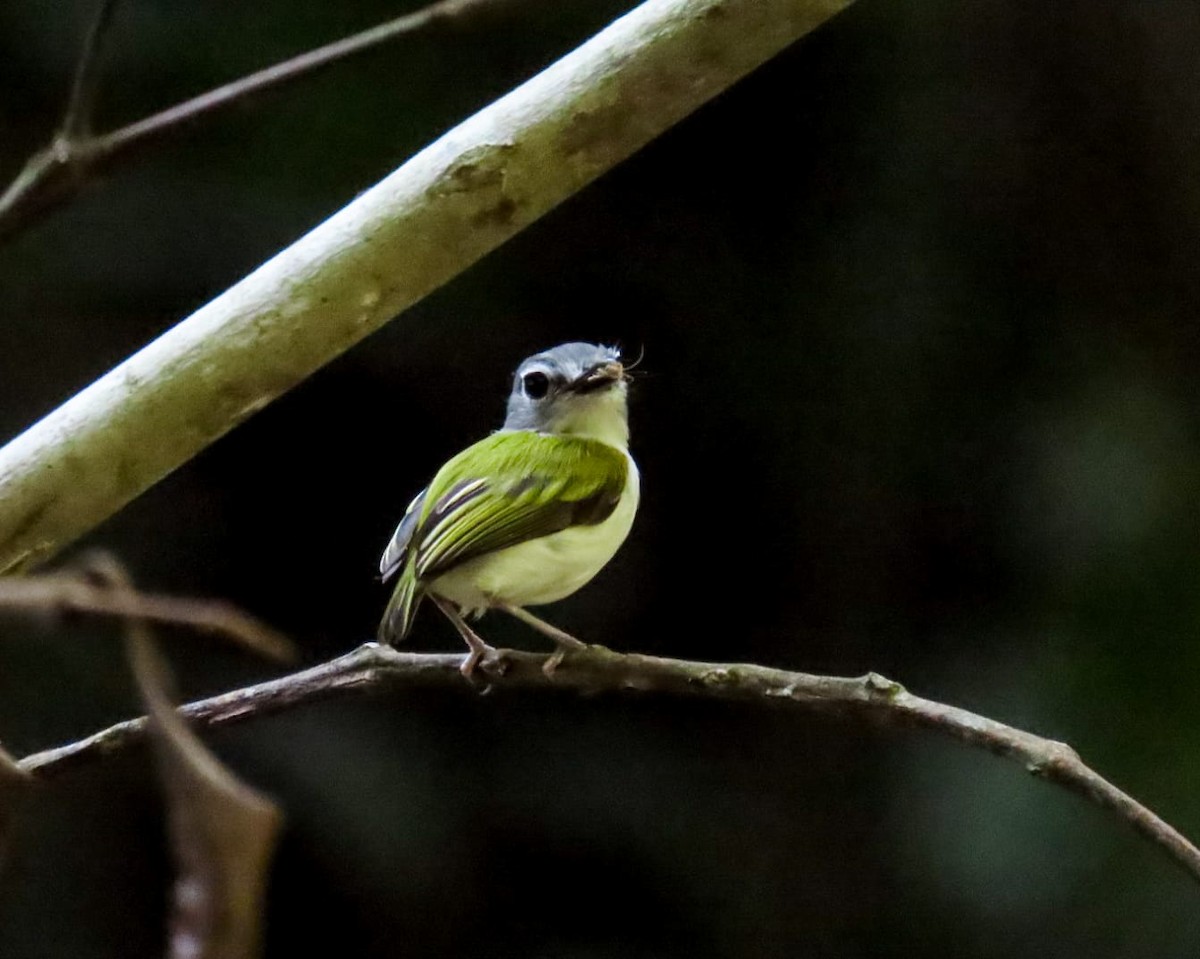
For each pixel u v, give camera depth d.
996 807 11.22
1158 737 11.14
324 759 11.32
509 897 11.67
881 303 12.23
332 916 11.35
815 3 4.65
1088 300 12.28
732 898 11.80
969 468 12.17
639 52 4.71
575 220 12.00
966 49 12.10
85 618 1.96
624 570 12.48
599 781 11.91
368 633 12.17
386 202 4.86
